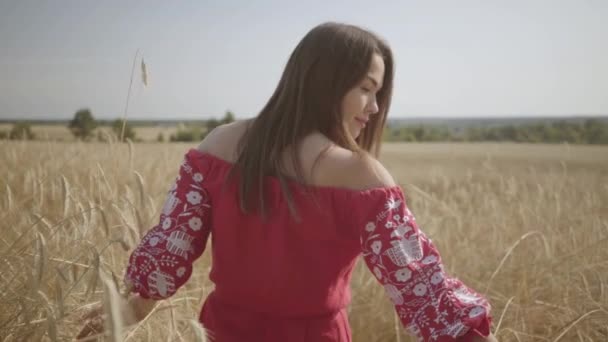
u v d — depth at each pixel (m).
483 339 1.21
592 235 3.88
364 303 3.15
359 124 1.42
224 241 1.38
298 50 1.40
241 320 1.37
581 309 3.04
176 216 1.43
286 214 1.29
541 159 35.44
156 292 1.44
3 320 1.74
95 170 2.60
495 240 3.92
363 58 1.35
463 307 1.21
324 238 1.28
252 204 1.30
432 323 1.21
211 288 2.94
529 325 2.99
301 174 1.28
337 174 1.27
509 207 4.65
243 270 1.36
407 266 1.23
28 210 2.75
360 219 1.24
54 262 1.84
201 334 1.20
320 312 1.33
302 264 1.29
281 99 1.37
